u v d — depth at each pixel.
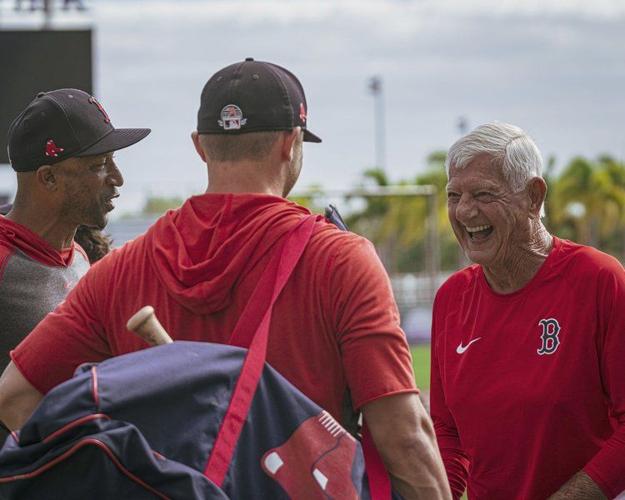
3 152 16.59
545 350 4.03
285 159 3.13
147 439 2.68
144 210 34.66
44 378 3.16
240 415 2.77
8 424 3.19
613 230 61.78
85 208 4.52
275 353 2.96
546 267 4.09
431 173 57.50
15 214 4.55
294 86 3.17
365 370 2.94
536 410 4.02
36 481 2.63
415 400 2.99
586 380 3.98
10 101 16.64
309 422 2.84
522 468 4.09
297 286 2.98
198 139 3.32
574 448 4.00
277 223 3.01
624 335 3.90
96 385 2.64
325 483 2.80
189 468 2.66
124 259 3.17
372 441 3.01
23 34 16.67
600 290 3.96
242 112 3.05
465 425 4.23
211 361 2.78
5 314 4.37
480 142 4.03
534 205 4.08
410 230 57.09
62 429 2.59
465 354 4.22
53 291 4.50
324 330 2.98
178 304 3.03
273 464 2.79
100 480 2.60
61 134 4.41
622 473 3.86
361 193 38.78
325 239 3.01
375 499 2.94
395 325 2.99
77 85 16.77
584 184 60.88
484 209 4.02
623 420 3.93
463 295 4.35
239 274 2.98
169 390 2.70
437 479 3.00
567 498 3.87
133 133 4.57
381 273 3.03
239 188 3.07
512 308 4.13
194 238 3.05
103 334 3.17
